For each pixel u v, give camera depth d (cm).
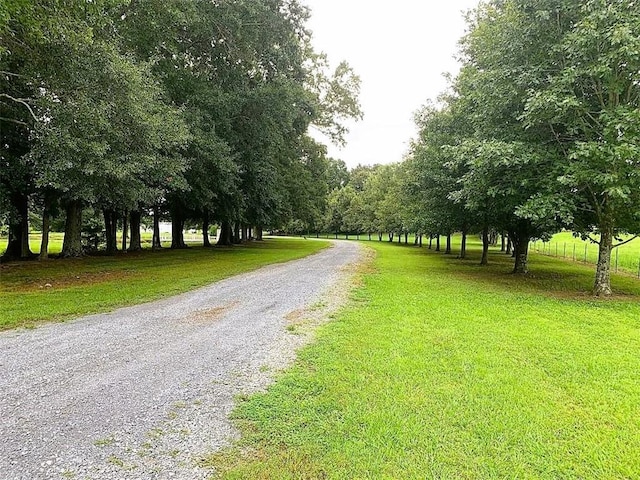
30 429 351
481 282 1345
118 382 455
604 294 1123
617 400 418
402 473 294
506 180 1205
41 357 536
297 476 290
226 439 339
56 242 4156
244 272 1471
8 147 1488
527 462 310
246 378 469
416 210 2306
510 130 1213
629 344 621
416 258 2366
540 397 422
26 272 1420
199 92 1620
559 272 1777
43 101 995
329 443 332
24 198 1925
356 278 1316
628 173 974
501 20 1317
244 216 2966
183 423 364
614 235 1235
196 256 2197
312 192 3744
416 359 527
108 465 300
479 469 300
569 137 1146
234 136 1859
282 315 783
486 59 1305
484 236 2142
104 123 1026
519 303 955
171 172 1412
